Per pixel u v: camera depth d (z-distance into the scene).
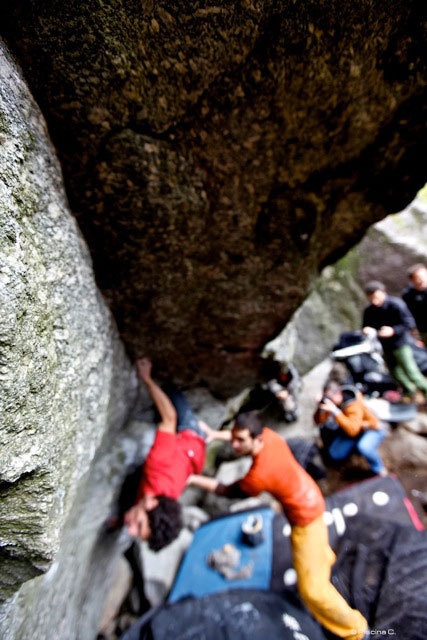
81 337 0.89
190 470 1.67
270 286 1.37
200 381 1.87
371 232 4.31
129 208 0.97
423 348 2.96
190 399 1.95
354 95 0.87
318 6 0.68
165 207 1.00
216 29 0.69
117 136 0.81
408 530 1.55
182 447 1.65
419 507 2.16
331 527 1.77
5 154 0.57
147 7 0.63
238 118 0.87
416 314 3.06
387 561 1.43
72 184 0.88
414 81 0.86
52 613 1.13
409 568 1.35
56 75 0.69
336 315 3.82
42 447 0.63
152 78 0.74
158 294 1.28
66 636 1.29
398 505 1.84
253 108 0.85
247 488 1.53
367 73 0.82
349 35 0.74
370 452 2.11
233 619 1.50
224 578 1.82
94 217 0.97
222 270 1.27
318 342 3.48
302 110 0.89
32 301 0.60
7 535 0.64
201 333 1.55
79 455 0.85
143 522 1.44
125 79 0.72
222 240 1.17
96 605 1.78
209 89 0.79
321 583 1.33
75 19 0.62
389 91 0.88
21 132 0.63
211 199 1.04
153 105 0.78
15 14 0.61
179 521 1.46
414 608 1.20
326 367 3.37
